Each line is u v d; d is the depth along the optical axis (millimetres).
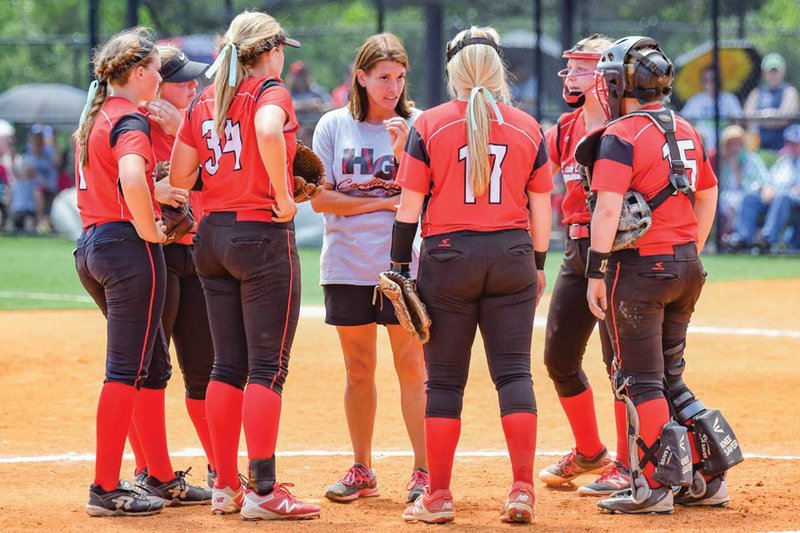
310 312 43281
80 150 18406
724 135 59938
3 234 71438
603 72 18078
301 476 21984
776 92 63125
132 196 17531
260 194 17766
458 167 17234
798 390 30109
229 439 18453
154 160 18656
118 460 18375
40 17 119062
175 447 24781
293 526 17531
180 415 28172
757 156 59594
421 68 77312
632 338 17984
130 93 18469
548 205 18031
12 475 21953
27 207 71875
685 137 18031
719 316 41781
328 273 20266
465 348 17703
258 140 17141
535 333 37688
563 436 25609
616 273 17859
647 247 17688
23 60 90938
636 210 17359
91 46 65625
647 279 17656
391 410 28844
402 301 17328
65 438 25703
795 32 78250
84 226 18719
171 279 19672
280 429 26750
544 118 65625
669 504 18094
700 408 18641
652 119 17781
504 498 19750
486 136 17078
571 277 20297
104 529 17297
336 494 19703
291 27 91188
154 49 18578
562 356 20484
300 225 63094
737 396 29562
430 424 17641
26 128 74312
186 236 19875
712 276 51688
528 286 17641
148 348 18500
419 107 74625
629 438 18250
